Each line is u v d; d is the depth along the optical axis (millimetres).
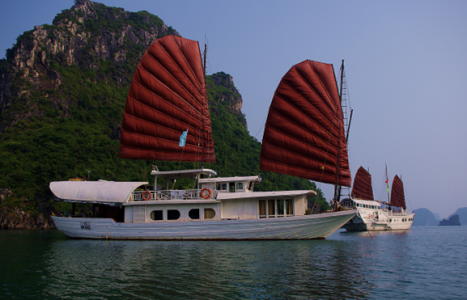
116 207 28750
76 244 24859
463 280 14688
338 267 16484
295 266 16484
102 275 14820
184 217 25938
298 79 27406
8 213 66000
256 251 20422
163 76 28625
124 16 172500
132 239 26141
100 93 121062
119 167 86812
